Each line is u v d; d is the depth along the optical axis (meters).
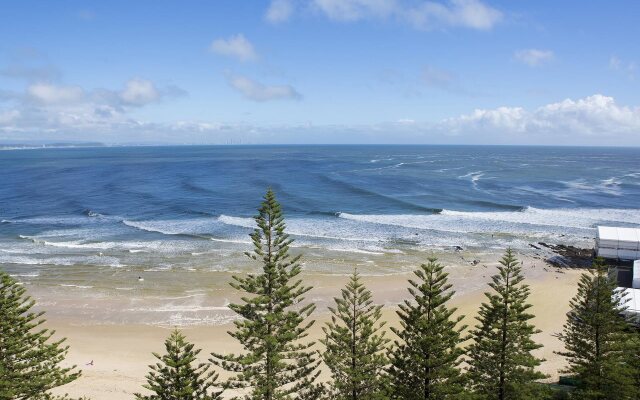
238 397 21.17
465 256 44.91
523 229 54.53
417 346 17.44
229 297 34.62
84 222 58.78
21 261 42.78
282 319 17.86
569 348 21.52
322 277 38.94
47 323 30.53
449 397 17.53
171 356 16.78
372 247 47.59
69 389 23.02
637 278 33.88
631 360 19.95
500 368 18.75
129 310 32.47
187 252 45.72
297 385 18.42
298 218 60.12
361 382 17.64
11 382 16.14
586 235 51.94
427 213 63.25
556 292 35.91
